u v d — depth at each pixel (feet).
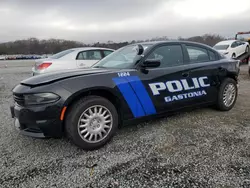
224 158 8.29
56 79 8.82
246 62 51.65
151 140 10.04
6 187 6.77
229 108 14.43
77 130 8.79
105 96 9.86
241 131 10.88
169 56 11.76
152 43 11.83
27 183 6.97
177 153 8.77
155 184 6.84
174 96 11.48
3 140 10.21
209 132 10.82
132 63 10.79
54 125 8.46
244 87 22.63
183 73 11.80
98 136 9.35
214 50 14.20
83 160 8.39
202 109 14.76
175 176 7.23
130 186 6.77
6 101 18.04
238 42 51.29
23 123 8.77
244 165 7.79
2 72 42.86
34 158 8.56
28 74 39.22
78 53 23.98
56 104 8.35
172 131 11.02
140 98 10.30
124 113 10.00
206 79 12.91
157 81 10.82
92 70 10.26
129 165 7.97
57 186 6.81
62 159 8.48
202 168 7.66
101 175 7.38
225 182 6.86
